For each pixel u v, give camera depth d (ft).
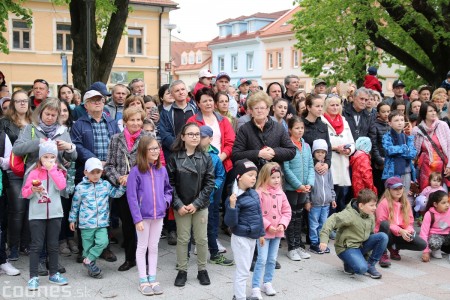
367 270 17.83
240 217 14.74
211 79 23.98
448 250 20.59
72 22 35.63
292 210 19.47
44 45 98.17
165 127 20.40
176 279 16.55
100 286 16.26
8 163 16.76
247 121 19.89
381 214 19.72
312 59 74.74
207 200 16.56
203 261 16.74
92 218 16.75
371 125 23.56
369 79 34.45
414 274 18.20
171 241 21.13
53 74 99.55
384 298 15.80
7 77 96.17
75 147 17.46
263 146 18.49
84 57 35.29
